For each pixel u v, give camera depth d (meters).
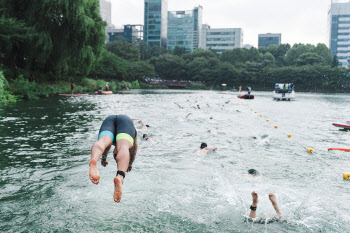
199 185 6.55
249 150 10.11
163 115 19.58
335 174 7.57
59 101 28.19
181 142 11.12
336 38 173.88
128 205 5.39
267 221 4.95
